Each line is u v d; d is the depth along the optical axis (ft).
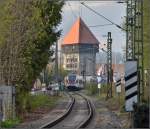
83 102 507.71
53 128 212.02
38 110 344.28
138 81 156.35
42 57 309.01
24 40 272.92
